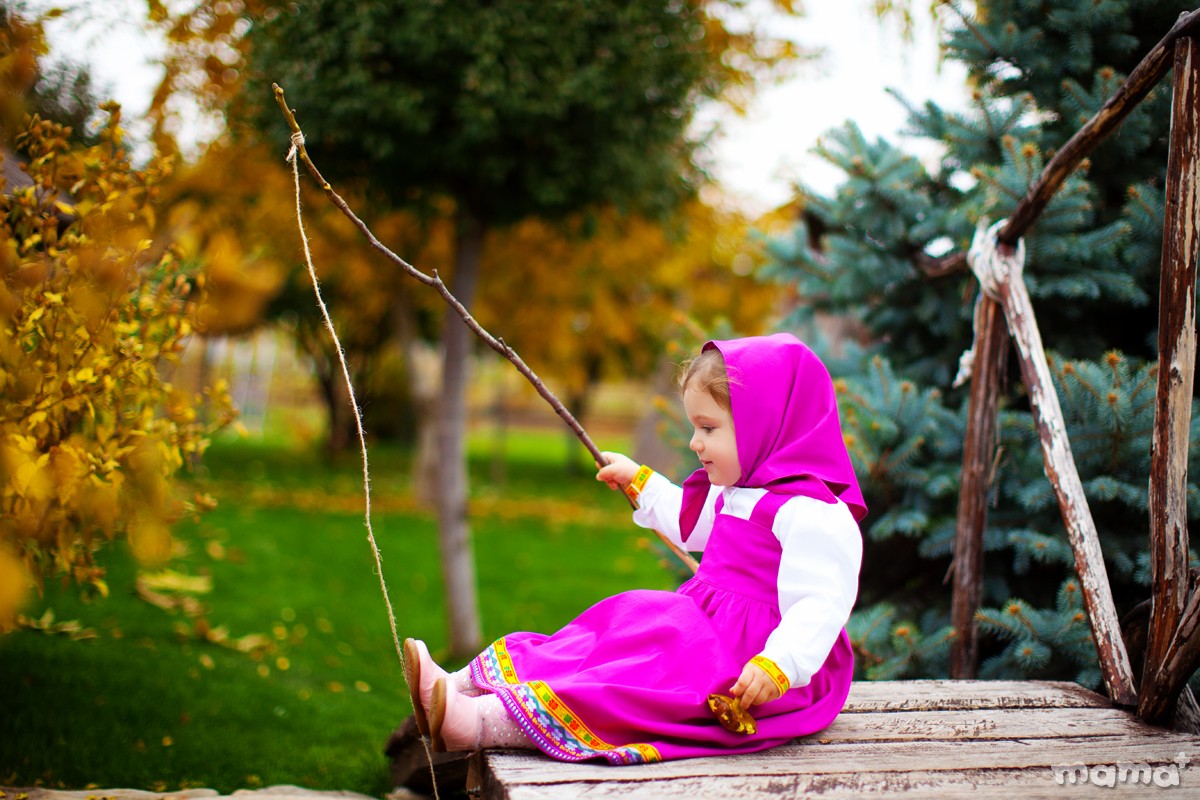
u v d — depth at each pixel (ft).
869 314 13.51
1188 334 7.55
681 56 15.84
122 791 9.67
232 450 54.08
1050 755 6.72
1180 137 7.55
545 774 5.92
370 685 15.87
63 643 14.61
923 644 9.87
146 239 9.23
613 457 8.29
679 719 6.37
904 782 6.16
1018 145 10.62
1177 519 7.52
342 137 14.48
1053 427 9.07
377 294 33.86
